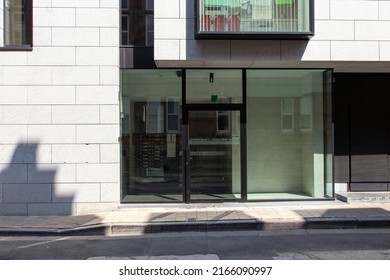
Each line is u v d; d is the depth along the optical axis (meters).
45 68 8.91
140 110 9.90
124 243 7.11
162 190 9.88
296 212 8.68
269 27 8.91
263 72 10.16
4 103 8.88
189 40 8.81
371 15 9.02
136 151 9.88
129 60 9.68
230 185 10.00
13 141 8.89
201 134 9.98
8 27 9.10
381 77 10.77
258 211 8.83
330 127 10.08
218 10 8.83
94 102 8.98
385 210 8.80
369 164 10.76
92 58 8.98
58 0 8.93
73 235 7.70
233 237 7.41
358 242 6.97
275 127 10.27
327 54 8.95
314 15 8.84
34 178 8.91
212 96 9.97
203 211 8.88
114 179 9.02
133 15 9.81
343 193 10.42
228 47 8.89
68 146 8.95
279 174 10.27
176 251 6.56
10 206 8.90
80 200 8.96
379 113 10.77
